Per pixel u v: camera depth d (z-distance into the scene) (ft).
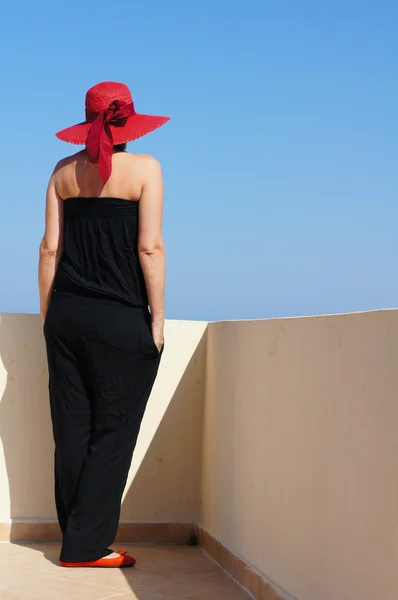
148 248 11.94
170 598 11.16
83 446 12.41
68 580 11.82
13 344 14.37
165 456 14.79
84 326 12.05
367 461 8.39
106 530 12.45
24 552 13.39
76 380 12.39
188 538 14.65
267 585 10.82
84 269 12.14
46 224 12.39
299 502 10.17
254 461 11.92
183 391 14.90
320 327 9.78
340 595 8.87
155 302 12.14
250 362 12.32
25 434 14.34
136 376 12.28
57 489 12.98
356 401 8.72
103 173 11.73
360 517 8.47
